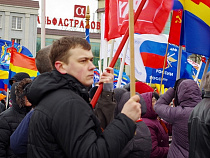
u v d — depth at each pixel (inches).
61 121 65.1
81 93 72.0
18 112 128.3
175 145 135.6
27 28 1576.0
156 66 297.0
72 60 72.1
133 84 73.9
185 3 181.3
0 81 380.2
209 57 182.7
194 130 106.4
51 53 74.5
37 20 1595.7
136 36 283.4
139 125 115.7
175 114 133.2
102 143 63.7
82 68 72.2
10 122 125.5
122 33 181.3
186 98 133.1
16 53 316.2
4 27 1547.7
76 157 62.9
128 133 66.1
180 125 132.3
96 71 381.1
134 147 111.9
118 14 182.9
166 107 138.0
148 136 115.3
